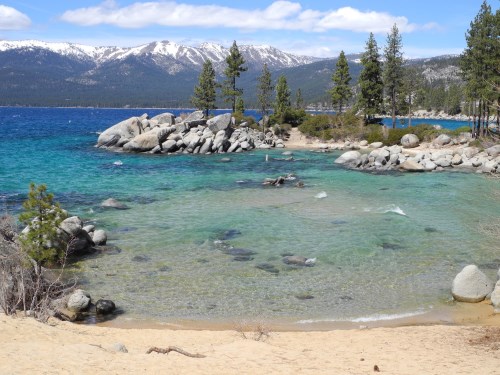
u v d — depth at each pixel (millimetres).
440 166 66438
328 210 39750
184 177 57125
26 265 21359
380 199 44469
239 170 63531
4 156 70938
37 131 125750
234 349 15812
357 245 30125
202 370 13391
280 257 27938
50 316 19828
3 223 25906
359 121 103312
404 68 104188
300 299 22328
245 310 21109
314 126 104500
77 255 27828
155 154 80188
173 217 37000
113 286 23703
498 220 36219
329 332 18688
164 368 13414
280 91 111750
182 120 100500
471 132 88375
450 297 22734
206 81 111938
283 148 93938
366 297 22625
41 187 23312
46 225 22844
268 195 46375
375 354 15883
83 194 45781
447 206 41438
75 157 72938
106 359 13922
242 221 35812
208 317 20422
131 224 34750
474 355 15750
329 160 74938
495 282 24141
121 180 54156
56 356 13820
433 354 15891
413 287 23844
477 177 58281
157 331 18672
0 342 14977
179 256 28000
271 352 15602
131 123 86688
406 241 31047
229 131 91625
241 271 25719
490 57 74062
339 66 113312
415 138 88312
